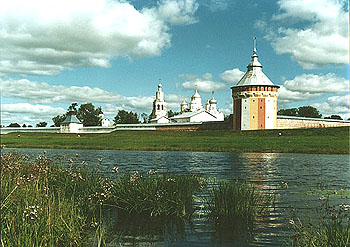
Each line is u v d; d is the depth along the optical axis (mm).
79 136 89312
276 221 9773
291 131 67938
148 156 37281
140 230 9133
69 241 7598
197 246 8055
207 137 68625
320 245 7047
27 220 7363
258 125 78938
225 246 8008
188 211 10688
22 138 83188
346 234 7293
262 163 28391
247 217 10133
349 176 19625
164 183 11742
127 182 11992
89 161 30141
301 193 14047
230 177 19297
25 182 10547
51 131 109688
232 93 83125
